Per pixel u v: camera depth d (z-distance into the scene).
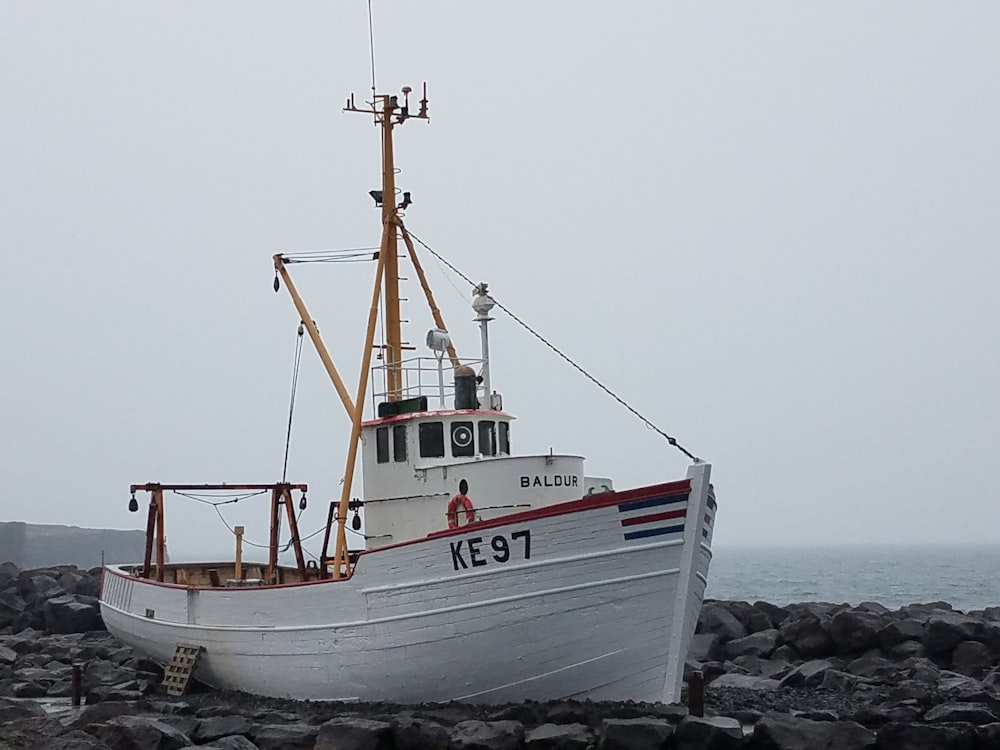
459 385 23.66
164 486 27.36
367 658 21.12
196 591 24.72
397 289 25.56
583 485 22.83
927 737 19.27
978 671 28.25
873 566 171.12
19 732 20.70
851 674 27.42
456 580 20.16
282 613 22.50
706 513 20.44
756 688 26.52
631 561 19.95
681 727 18.73
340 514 22.95
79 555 128.38
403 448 23.34
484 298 23.91
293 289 26.64
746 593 98.81
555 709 20.08
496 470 21.75
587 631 19.97
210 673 24.41
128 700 23.59
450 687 20.72
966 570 150.50
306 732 19.52
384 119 25.50
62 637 35.09
